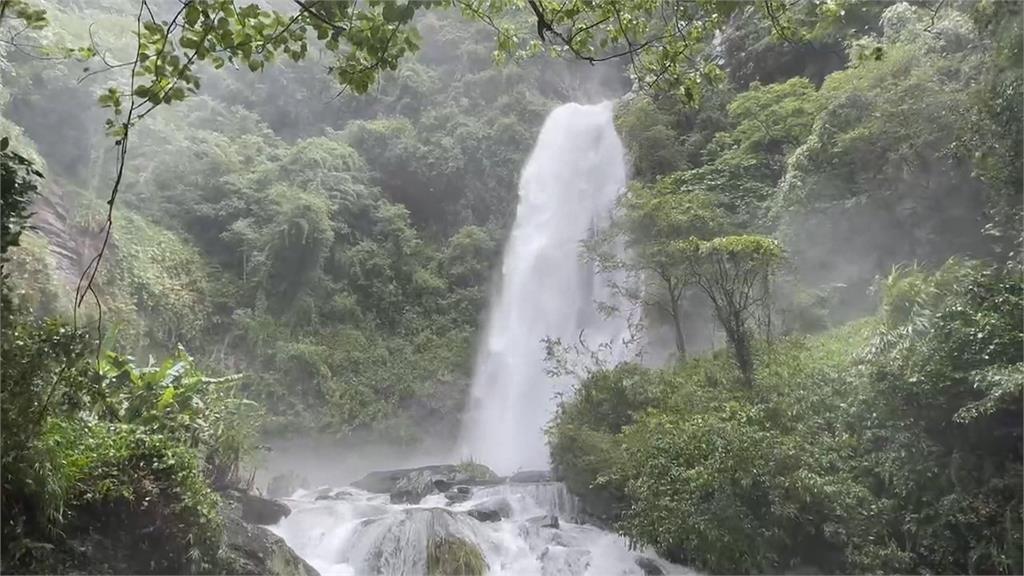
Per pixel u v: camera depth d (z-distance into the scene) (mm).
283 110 21109
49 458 4543
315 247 16812
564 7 5125
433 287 18750
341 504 8477
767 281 9898
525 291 18969
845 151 11172
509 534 8234
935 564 5965
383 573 7613
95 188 14547
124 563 4828
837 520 6348
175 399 6699
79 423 5168
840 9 5824
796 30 6004
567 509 8953
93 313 12336
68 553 4605
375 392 16500
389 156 20172
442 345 17953
